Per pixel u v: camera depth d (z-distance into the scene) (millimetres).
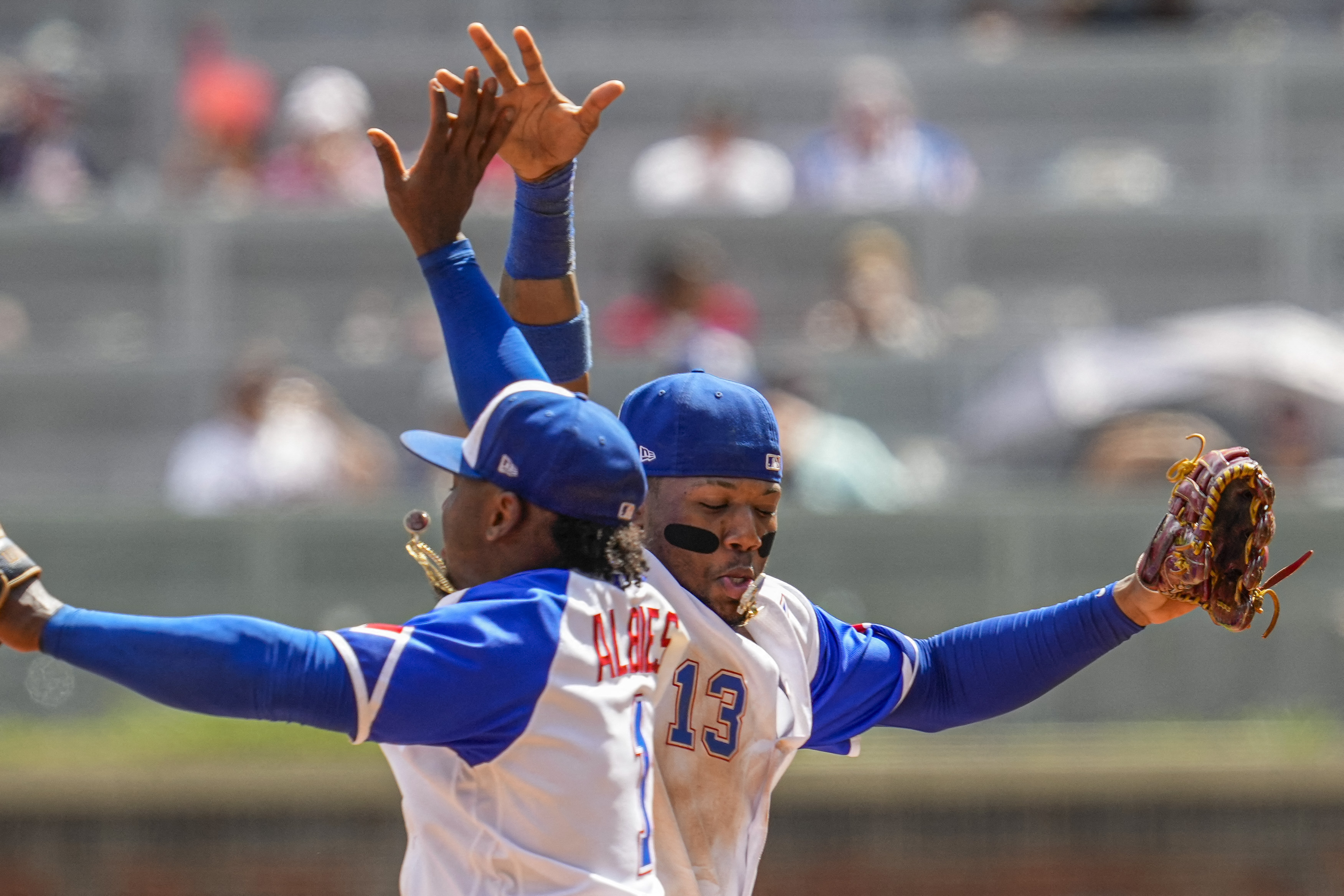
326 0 49688
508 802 8945
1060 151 46188
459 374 9578
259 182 43594
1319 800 26672
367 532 29375
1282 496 29438
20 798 26094
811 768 26500
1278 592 29016
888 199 42344
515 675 8766
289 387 34188
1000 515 29250
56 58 47562
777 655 10492
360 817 26281
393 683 8500
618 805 8961
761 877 26266
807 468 30547
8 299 39594
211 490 32594
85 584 29219
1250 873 26609
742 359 34031
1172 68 46062
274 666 8320
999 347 37781
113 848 26172
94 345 39281
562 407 9289
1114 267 40875
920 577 29141
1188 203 40812
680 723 9992
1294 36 52188
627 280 39375
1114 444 33094
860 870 26281
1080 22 49781
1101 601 11008
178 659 8219
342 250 39625
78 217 39688
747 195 41781
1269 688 28797
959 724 11477
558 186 10289
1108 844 26578
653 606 9641
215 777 26266
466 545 9469
